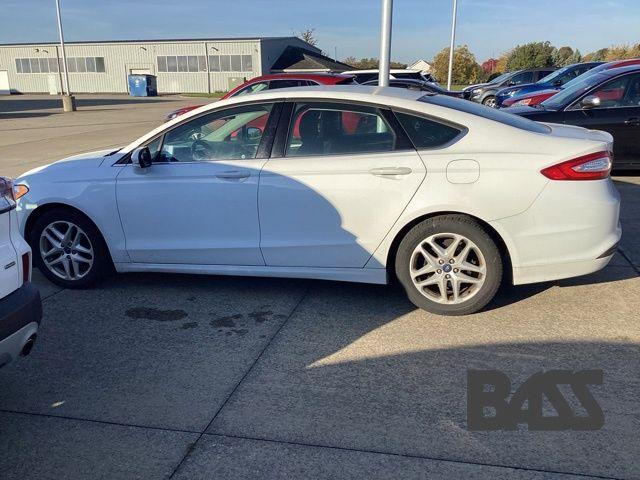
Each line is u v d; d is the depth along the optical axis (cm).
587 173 373
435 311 405
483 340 370
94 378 341
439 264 396
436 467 256
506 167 374
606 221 381
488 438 275
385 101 403
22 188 471
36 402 318
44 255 479
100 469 263
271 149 420
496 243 390
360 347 368
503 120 404
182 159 443
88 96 4981
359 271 416
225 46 5128
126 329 405
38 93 5709
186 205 436
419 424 287
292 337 385
